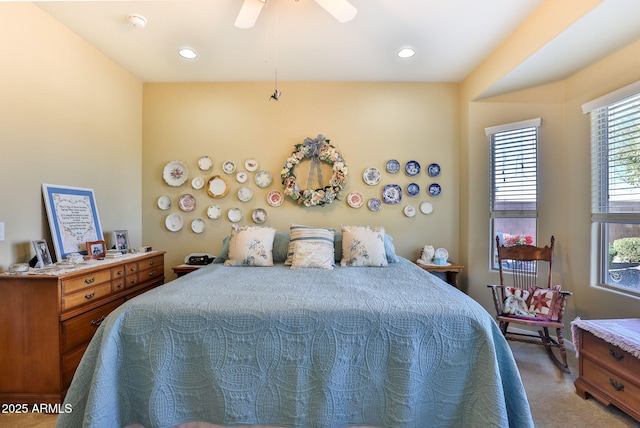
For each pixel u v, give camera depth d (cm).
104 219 268
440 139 323
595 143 233
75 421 129
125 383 136
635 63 199
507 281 288
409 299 153
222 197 321
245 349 137
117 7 204
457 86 322
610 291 219
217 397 135
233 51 259
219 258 280
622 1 161
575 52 211
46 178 213
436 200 323
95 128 258
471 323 137
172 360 136
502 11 207
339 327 138
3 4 185
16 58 192
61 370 170
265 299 152
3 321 170
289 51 260
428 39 240
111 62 276
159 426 133
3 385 170
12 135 190
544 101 267
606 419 160
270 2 196
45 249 198
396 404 132
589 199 236
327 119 322
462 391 134
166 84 323
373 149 322
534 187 275
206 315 139
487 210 299
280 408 134
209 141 323
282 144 322
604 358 169
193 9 205
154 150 323
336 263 270
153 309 141
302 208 321
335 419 133
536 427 155
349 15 166
